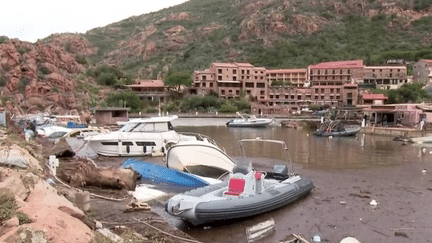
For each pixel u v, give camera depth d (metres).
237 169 15.52
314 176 22.67
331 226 13.70
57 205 9.29
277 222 14.04
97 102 90.38
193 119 83.75
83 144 28.67
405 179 21.89
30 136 33.78
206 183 19.22
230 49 187.88
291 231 13.16
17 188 9.01
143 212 14.26
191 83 112.94
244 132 58.47
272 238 12.48
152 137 30.05
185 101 102.94
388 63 130.00
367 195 18.08
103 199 15.94
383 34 185.75
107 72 117.94
